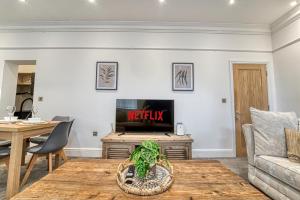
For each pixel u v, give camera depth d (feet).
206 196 3.22
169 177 3.71
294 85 10.71
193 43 12.32
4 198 6.19
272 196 5.88
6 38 12.37
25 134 6.60
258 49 12.42
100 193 3.29
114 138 9.45
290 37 10.90
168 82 12.10
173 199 3.10
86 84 12.05
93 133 11.81
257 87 12.28
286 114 7.18
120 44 12.21
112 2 10.04
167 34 12.32
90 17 11.62
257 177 6.79
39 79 12.12
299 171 4.95
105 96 12.00
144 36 12.28
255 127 7.13
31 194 3.21
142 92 12.03
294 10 10.46
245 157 11.65
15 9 10.72
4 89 12.51
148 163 3.75
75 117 11.89
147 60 12.20
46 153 7.30
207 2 9.96
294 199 5.00
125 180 3.66
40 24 12.20
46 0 9.88
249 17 11.41
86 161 5.20
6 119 8.20
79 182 3.76
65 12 11.06
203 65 12.27
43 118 11.87
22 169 8.92
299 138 6.08
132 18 11.71
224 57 12.37
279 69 11.87
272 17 11.37
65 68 12.14
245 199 3.13
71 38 12.25
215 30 12.35
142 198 3.13
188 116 11.96
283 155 6.51
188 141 9.41
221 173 4.38
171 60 12.25
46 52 12.25
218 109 12.06
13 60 12.45
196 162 5.25
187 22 12.04
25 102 17.30
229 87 12.19
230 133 11.94
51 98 11.98
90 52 12.21
